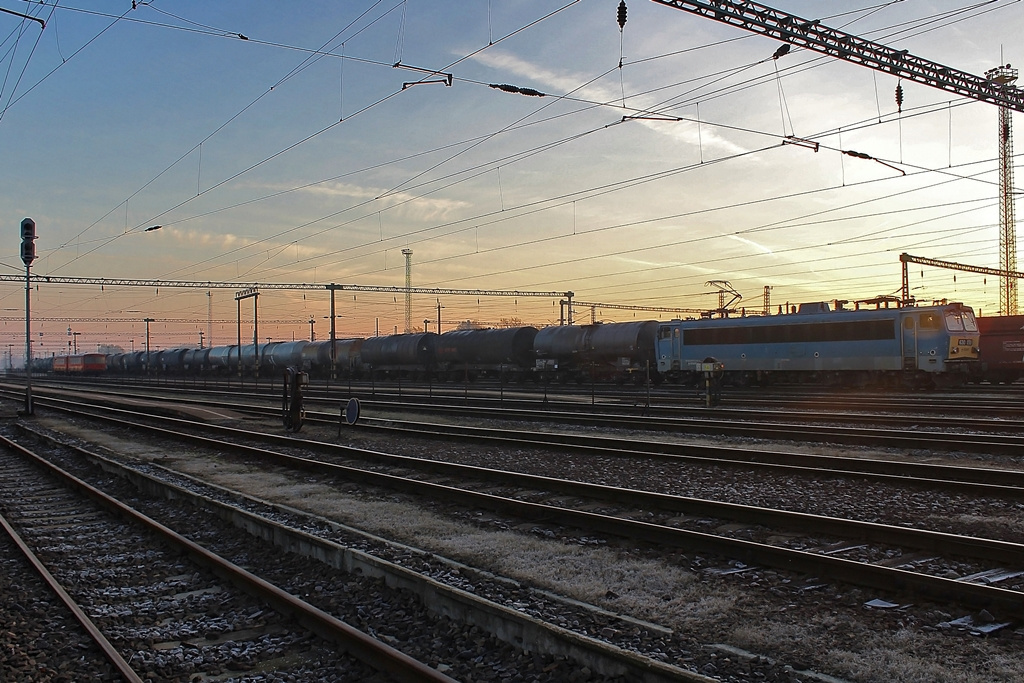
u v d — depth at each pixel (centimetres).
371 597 718
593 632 598
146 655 599
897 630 600
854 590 695
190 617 691
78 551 946
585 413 2741
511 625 589
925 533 830
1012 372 4009
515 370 5231
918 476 1304
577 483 1225
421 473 1498
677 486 1284
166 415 3197
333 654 593
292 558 873
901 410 2555
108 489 1441
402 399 3738
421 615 665
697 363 4281
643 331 4572
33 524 1120
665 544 878
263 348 7550
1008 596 611
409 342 5828
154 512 1194
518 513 1075
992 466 1415
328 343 6725
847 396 3225
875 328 3569
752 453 1527
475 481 1388
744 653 552
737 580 743
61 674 568
